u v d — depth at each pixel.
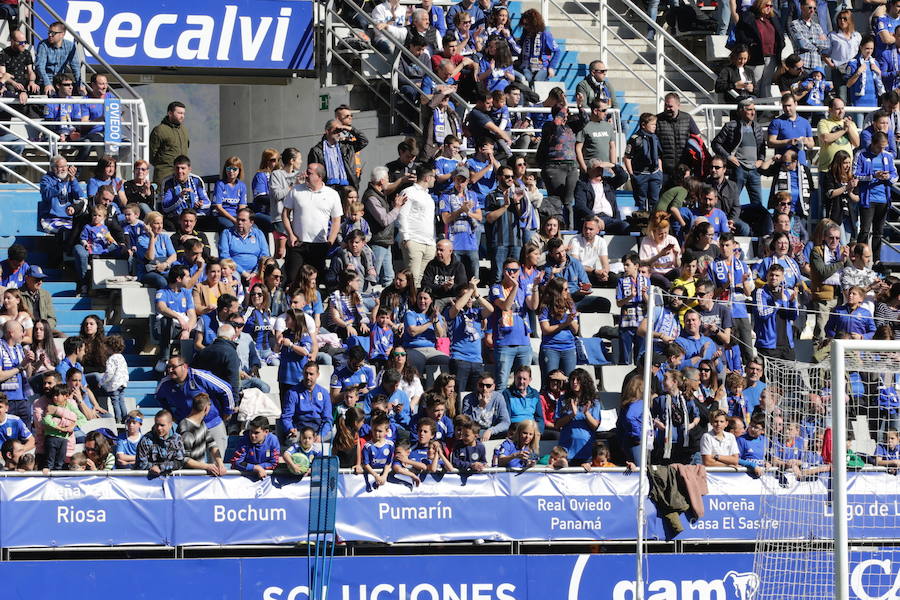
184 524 51.03
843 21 80.44
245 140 87.75
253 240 65.12
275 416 56.91
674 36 86.81
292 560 51.03
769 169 72.44
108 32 79.00
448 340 61.03
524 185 69.25
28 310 59.16
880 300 65.19
